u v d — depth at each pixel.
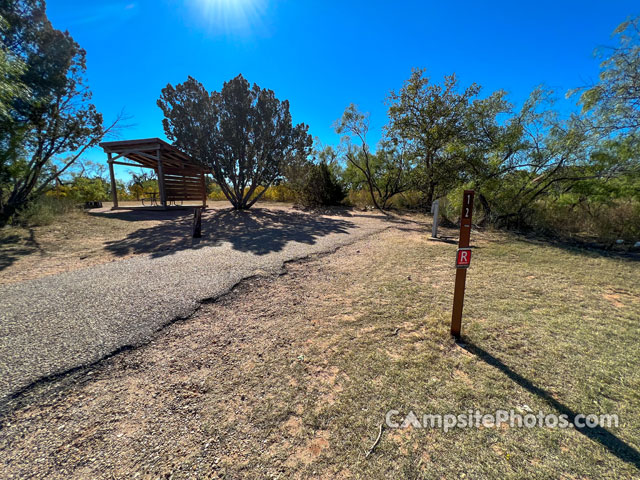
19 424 1.67
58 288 3.68
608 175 7.50
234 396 1.96
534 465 1.46
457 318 2.68
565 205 8.71
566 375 2.17
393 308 3.37
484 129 9.59
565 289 3.97
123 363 2.27
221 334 2.75
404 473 1.42
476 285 4.12
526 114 8.62
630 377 2.14
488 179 9.09
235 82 11.79
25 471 1.40
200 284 3.89
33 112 8.65
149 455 1.51
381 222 11.21
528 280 4.33
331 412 1.82
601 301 3.57
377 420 1.76
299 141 14.12
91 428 1.67
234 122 12.17
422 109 11.95
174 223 9.74
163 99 11.86
